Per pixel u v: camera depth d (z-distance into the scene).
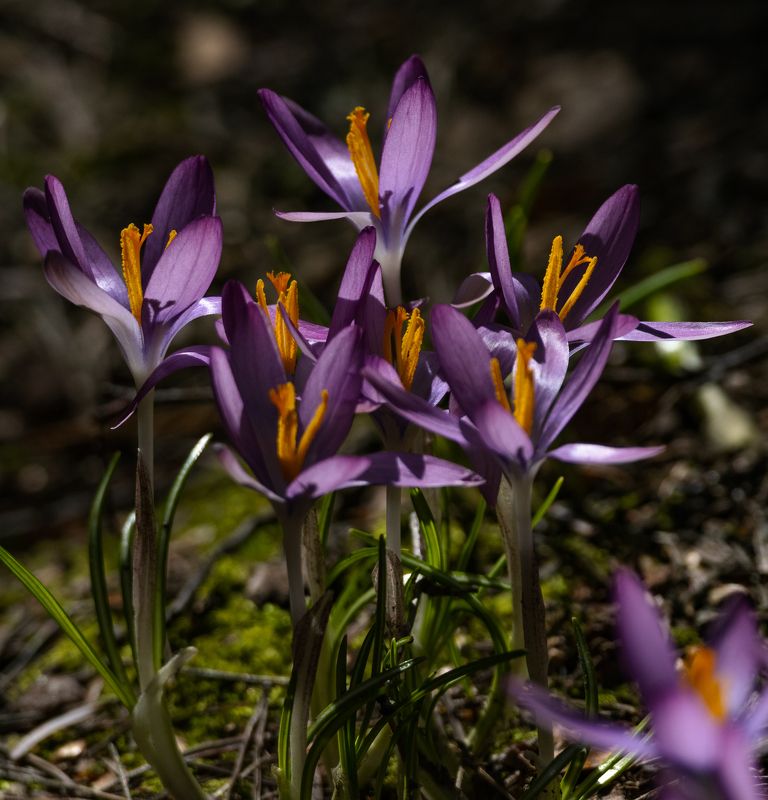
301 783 0.69
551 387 0.68
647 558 0.85
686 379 0.94
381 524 0.90
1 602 0.91
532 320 0.71
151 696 0.70
